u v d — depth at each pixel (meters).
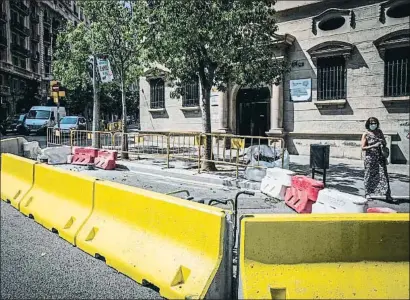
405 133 14.19
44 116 29.92
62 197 5.86
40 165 6.69
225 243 3.42
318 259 3.02
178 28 10.43
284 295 2.89
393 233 3.06
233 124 18.23
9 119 34.31
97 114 16.42
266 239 3.02
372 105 14.84
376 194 8.41
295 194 7.62
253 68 11.23
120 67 15.21
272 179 8.82
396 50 14.38
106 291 3.88
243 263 2.99
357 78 15.13
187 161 13.95
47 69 56.88
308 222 3.05
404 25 14.07
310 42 16.14
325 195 6.53
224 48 10.80
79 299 3.72
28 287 3.95
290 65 15.77
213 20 10.35
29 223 6.12
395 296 2.90
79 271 4.34
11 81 46.97
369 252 3.05
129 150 15.77
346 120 15.42
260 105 17.83
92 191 5.13
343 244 3.04
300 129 16.48
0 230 5.74
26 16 50.19
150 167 12.53
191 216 3.68
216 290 3.32
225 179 10.31
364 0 14.85
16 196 7.11
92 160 13.61
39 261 4.61
